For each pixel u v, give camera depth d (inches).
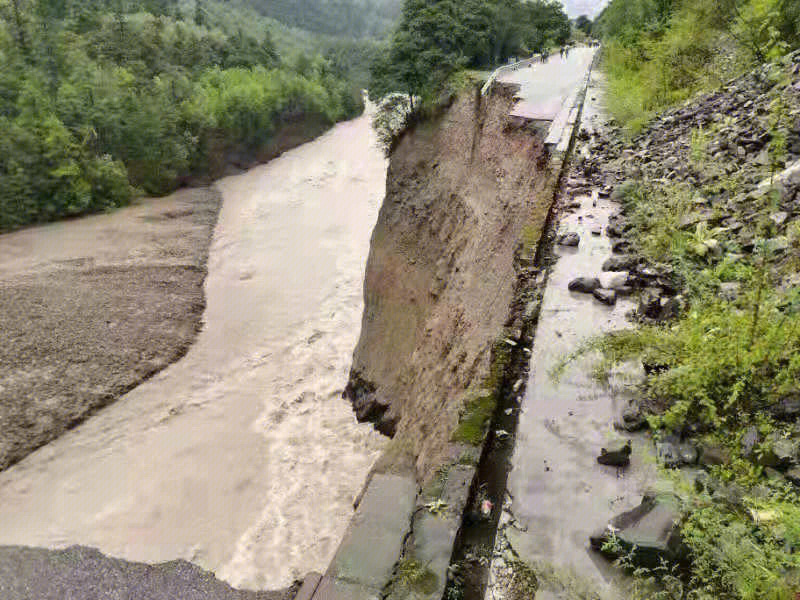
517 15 1861.5
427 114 1257.4
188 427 900.6
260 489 751.7
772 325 178.5
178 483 773.3
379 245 1114.1
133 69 2704.2
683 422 177.0
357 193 2151.8
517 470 180.7
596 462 179.2
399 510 177.8
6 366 1019.9
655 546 139.1
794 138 311.1
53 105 2092.8
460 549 161.3
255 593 597.9
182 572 631.2
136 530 697.6
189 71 3161.9
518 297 291.4
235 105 2502.5
